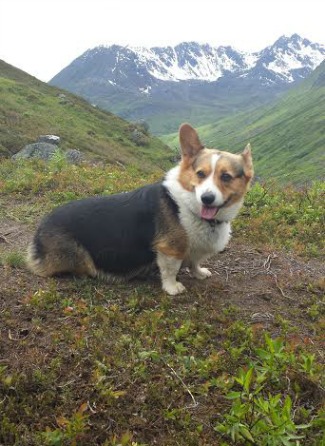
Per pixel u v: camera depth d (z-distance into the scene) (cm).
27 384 71
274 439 62
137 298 101
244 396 70
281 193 196
